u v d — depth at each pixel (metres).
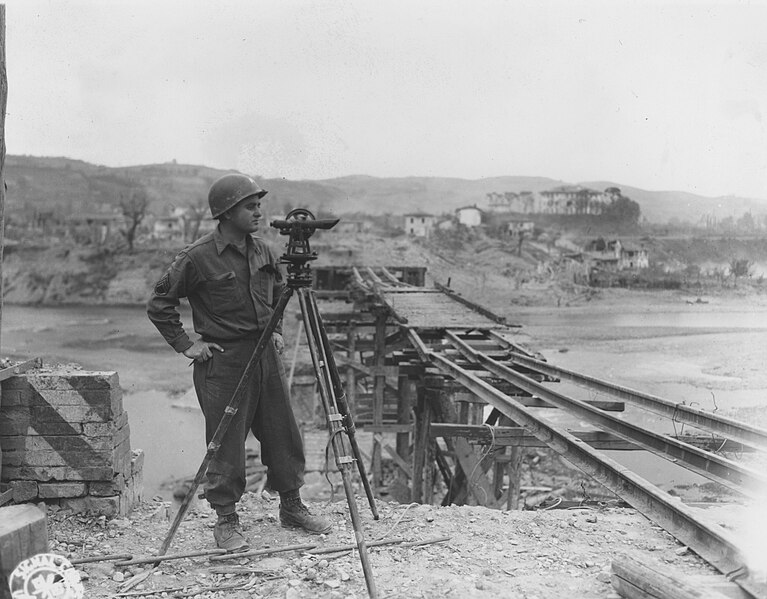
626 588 3.33
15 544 2.35
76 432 4.49
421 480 10.73
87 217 87.62
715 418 5.24
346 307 32.03
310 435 18.95
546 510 4.80
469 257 68.69
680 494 10.10
